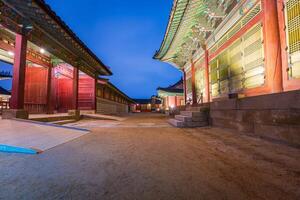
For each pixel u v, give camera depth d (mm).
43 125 5973
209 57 10164
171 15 8477
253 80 6285
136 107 60906
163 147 3814
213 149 3557
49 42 8852
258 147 3637
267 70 5391
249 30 6477
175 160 2826
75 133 5699
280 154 3068
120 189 1826
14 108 6629
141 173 2271
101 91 20219
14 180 2078
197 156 3051
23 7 6211
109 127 7918
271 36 5172
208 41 9969
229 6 7621
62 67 14539
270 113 4266
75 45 10047
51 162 2771
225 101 6559
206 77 10312
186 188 1831
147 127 7855
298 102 3490
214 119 7457
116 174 2244
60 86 16156
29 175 2230
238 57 7250
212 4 7691
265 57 5617
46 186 1913
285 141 3824
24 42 7059
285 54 4883
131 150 3551
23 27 6930
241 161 2721
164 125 8828
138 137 5152
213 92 9703
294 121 3584
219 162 2693
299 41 4535
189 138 4910
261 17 5836
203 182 1972
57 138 4664
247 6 6441
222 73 8625
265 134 4457
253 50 6273
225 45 8297
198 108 8430
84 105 16641
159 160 2842
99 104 18703
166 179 2068
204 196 1661
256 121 4816
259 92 5922
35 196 1697
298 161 2660
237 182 1960
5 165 2625
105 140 4699
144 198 1641
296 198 1609
